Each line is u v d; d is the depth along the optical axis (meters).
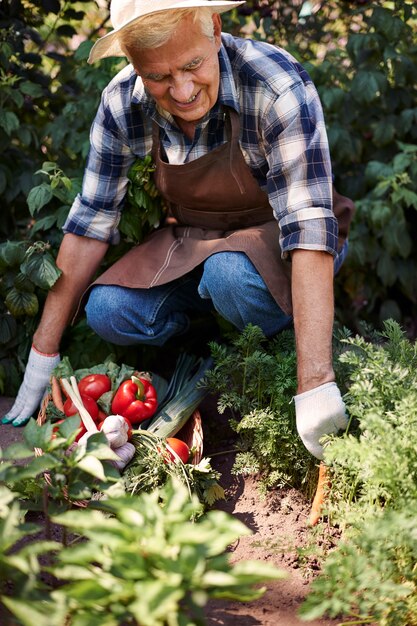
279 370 2.71
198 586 1.66
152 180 3.03
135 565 1.69
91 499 2.46
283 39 4.03
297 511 2.64
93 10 4.13
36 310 3.13
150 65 2.41
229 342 3.38
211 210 2.95
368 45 3.87
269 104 2.58
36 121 3.90
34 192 3.21
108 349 3.29
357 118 3.96
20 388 3.09
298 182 2.57
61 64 3.91
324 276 2.54
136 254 3.04
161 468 2.55
